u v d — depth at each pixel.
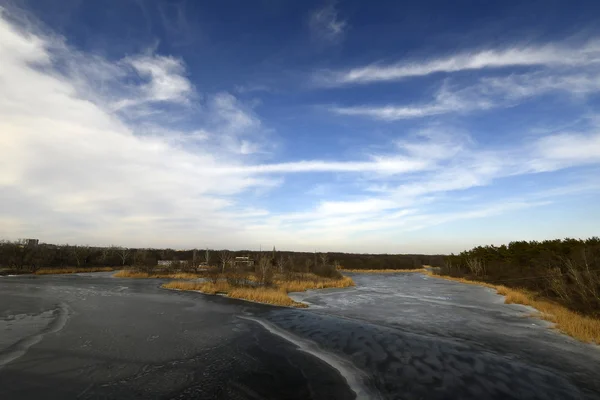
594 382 8.86
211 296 25.45
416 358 10.75
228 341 12.54
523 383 8.76
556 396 8.02
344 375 9.25
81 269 55.59
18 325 14.27
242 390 8.10
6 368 9.03
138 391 7.85
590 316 16.06
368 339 13.01
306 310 19.91
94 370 9.13
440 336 13.66
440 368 9.84
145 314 17.52
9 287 29.36
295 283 33.06
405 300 25.44
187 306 20.50
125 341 12.13
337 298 26.38
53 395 7.46
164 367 9.54
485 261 53.31
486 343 12.62
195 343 12.14
